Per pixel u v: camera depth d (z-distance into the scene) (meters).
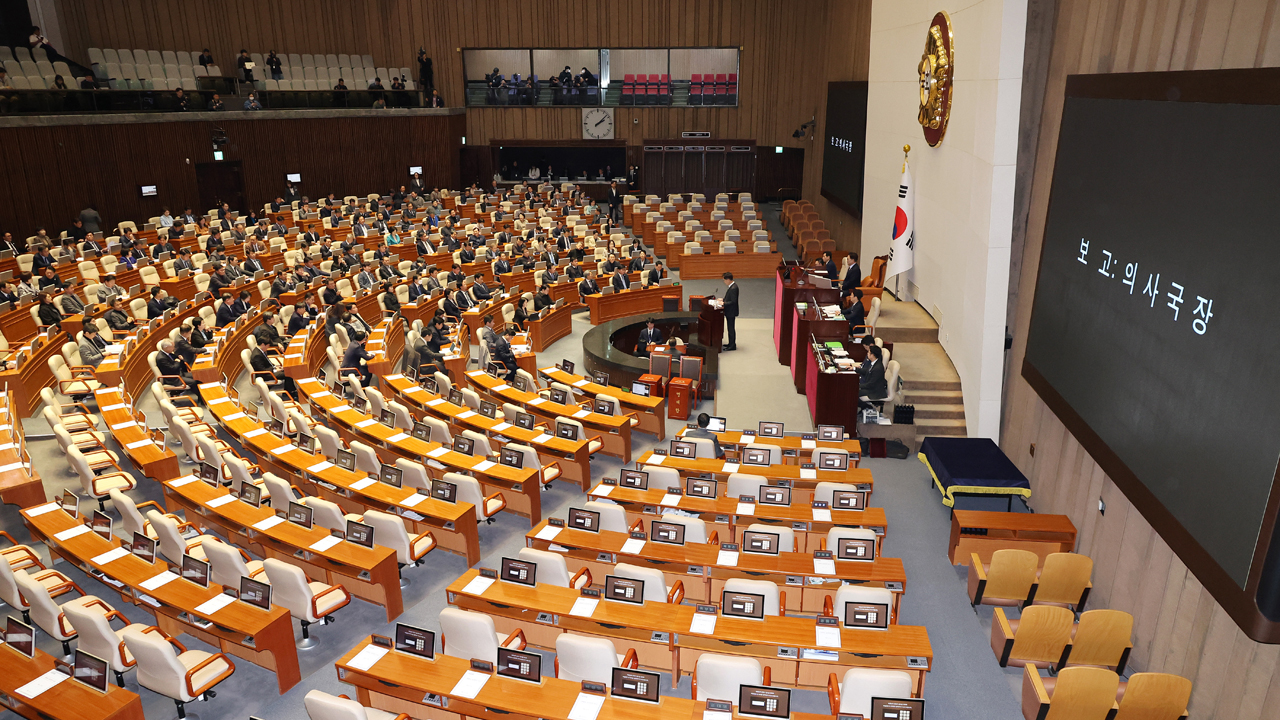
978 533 10.20
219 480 10.42
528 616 8.03
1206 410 6.36
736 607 7.74
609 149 40.22
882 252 20.83
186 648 8.62
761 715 6.31
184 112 27.77
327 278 20.75
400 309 19.73
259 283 20.28
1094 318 8.67
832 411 13.27
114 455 11.62
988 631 9.09
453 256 24.53
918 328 15.80
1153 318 7.30
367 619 9.17
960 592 9.84
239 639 8.01
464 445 11.69
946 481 11.05
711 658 6.84
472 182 38.56
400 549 9.40
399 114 34.34
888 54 20.17
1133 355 7.70
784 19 36.16
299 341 16.45
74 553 8.82
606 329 18.77
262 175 30.97
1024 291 11.77
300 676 8.23
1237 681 6.52
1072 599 9.24
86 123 24.44
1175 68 7.57
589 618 7.76
